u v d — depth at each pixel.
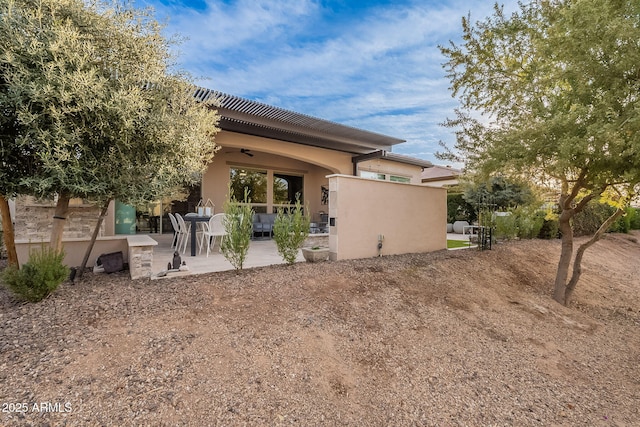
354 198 6.34
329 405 2.66
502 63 6.27
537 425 2.74
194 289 4.09
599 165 4.50
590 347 4.41
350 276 5.14
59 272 3.61
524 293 6.19
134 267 4.47
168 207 11.39
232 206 4.97
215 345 3.04
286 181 13.62
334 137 11.67
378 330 3.87
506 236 10.52
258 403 2.51
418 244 7.66
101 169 3.46
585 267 8.88
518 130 4.88
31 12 3.06
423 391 3.01
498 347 4.00
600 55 4.15
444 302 4.95
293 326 3.58
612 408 3.11
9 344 2.70
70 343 2.78
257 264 5.73
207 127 4.71
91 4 3.51
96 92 3.12
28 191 3.49
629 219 16.05
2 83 3.05
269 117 9.59
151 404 2.30
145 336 3.00
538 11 5.56
